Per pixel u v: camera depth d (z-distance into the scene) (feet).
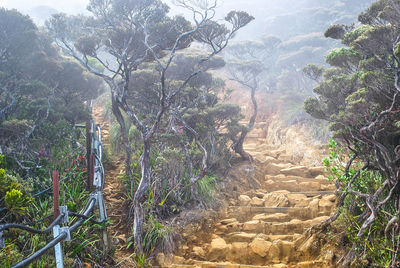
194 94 31.27
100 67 42.34
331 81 20.71
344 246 18.38
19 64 30.76
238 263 19.57
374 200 17.46
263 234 21.17
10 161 22.00
